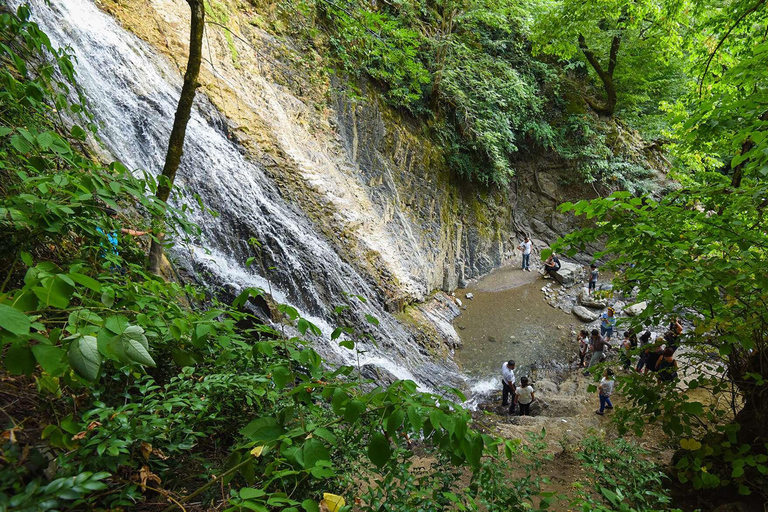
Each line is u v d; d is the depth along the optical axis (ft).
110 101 23.82
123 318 4.30
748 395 14.07
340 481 8.02
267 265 27.63
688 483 16.14
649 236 10.23
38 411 6.23
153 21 30.66
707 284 9.30
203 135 28.63
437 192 53.36
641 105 68.59
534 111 58.49
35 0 21.34
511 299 53.21
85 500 4.87
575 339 44.86
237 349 9.24
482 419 30.25
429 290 48.29
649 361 25.31
